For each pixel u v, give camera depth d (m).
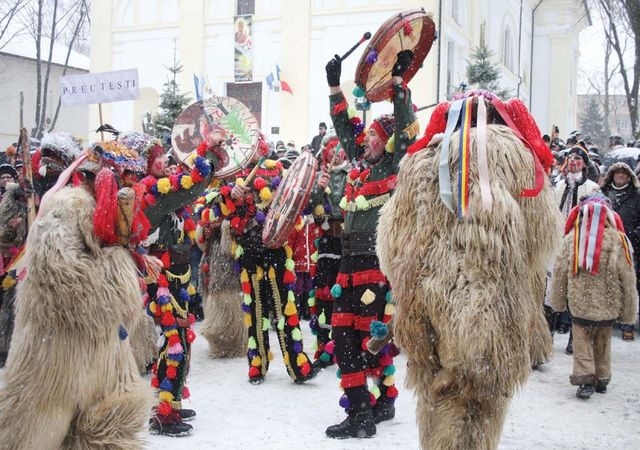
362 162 4.68
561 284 5.89
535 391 5.90
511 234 3.13
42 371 3.10
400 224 3.40
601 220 5.75
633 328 8.37
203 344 7.56
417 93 21.55
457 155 3.25
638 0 12.84
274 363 6.71
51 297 3.08
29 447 3.10
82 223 3.17
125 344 3.36
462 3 25.16
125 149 3.51
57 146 4.33
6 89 31.94
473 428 3.13
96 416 3.17
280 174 5.87
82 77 5.46
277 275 5.80
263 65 23.50
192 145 5.18
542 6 36.31
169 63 25.06
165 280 4.58
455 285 3.14
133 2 25.66
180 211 4.67
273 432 4.63
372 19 22.14
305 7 22.73
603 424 5.03
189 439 4.48
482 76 21.45
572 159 7.76
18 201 6.04
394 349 4.80
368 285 4.47
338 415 5.02
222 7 24.22
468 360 3.06
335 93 4.72
